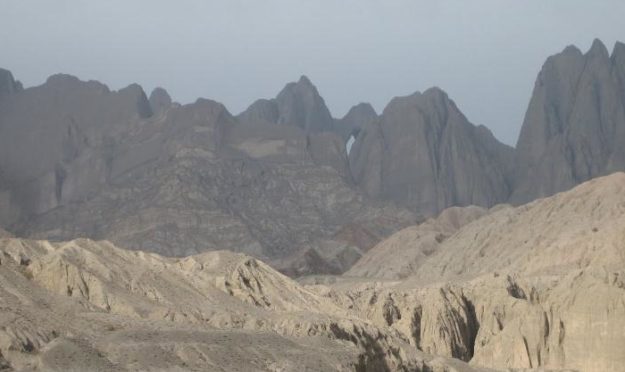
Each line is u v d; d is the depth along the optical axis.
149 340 167.38
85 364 156.75
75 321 177.50
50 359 156.75
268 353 175.38
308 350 181.75
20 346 158.75
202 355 167.25
